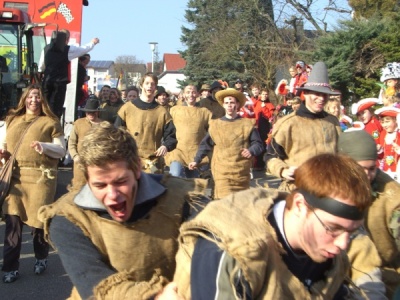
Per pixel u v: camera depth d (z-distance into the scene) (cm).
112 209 270
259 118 1504
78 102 1577
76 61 1544
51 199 630
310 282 238
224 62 3256
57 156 628
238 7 3275
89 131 264
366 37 1909
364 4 2652
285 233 230
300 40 3145
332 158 227
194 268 226
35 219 620
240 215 230
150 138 766
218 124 806
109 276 261
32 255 735
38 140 625
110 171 258
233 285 215
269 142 571
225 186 798
